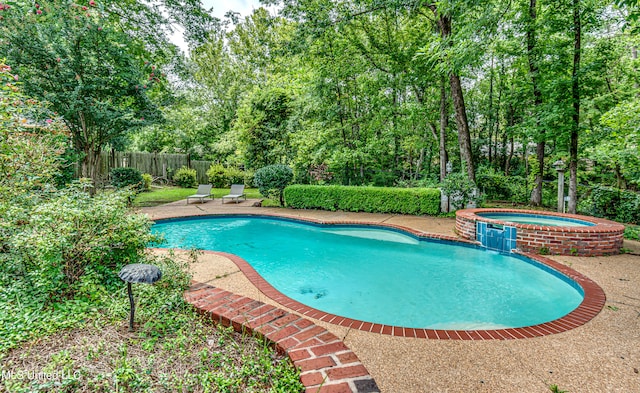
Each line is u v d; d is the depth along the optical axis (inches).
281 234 304.7
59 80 332.2
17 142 139.3
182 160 705.0
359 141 480.4
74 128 372.2
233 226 341.1
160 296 111.8
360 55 435.8
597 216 326.6
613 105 397.1
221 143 762.8
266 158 605.0
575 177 328.5
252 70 896.3
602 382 75.1
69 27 321.4
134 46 378.9
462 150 366.0
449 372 78.9
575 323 106.7
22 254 109.3
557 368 80.9
